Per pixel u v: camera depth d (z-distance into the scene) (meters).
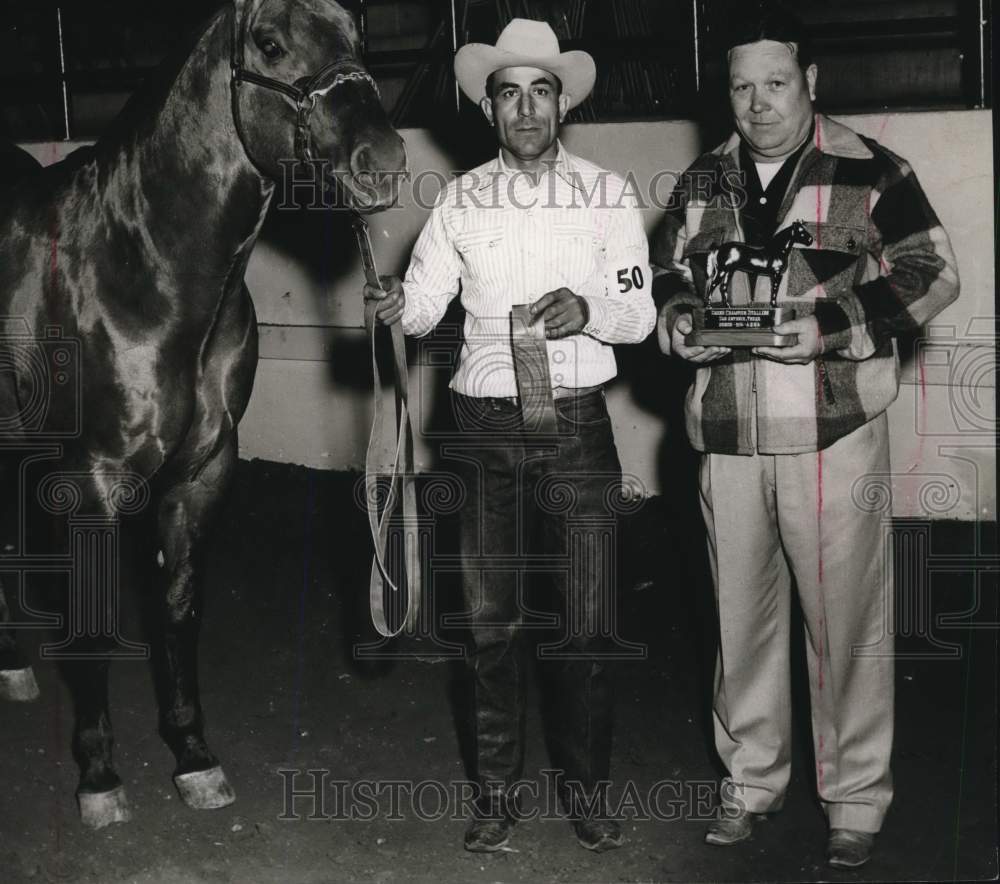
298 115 2.48
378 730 3.33
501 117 2.46
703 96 4.64
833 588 2.52
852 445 2.49
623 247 2.51
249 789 3.04
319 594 4.13
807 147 2.47
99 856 2.76
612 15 5.18
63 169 2.97
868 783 2.59
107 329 2.75
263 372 5.07
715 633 3.82
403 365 2.57
